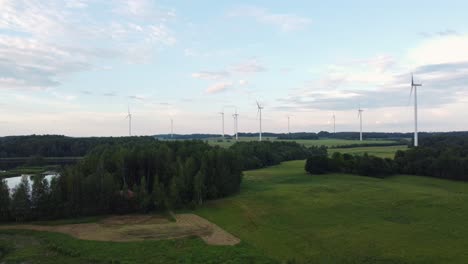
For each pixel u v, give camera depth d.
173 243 54.97
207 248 52.06
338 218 63.53
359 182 100.69
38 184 72.62
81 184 75.31
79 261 48.19
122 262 47.28
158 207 80.56
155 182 83.81
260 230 60.06
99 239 57.97
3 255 50.97
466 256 44.31
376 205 70.62
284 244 52.56
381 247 48.69
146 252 51.06
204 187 85.69
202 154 101.81
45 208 72.25
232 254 49.28
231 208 77.44
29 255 50.75
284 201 77.75
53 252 52.16
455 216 61.03
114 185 79.06
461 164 103.44
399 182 102.50
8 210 70.19
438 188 92.62
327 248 49.75
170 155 100.12
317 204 73.38
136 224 68.06
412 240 50.75
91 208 76.62
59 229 65.00
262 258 47.53
